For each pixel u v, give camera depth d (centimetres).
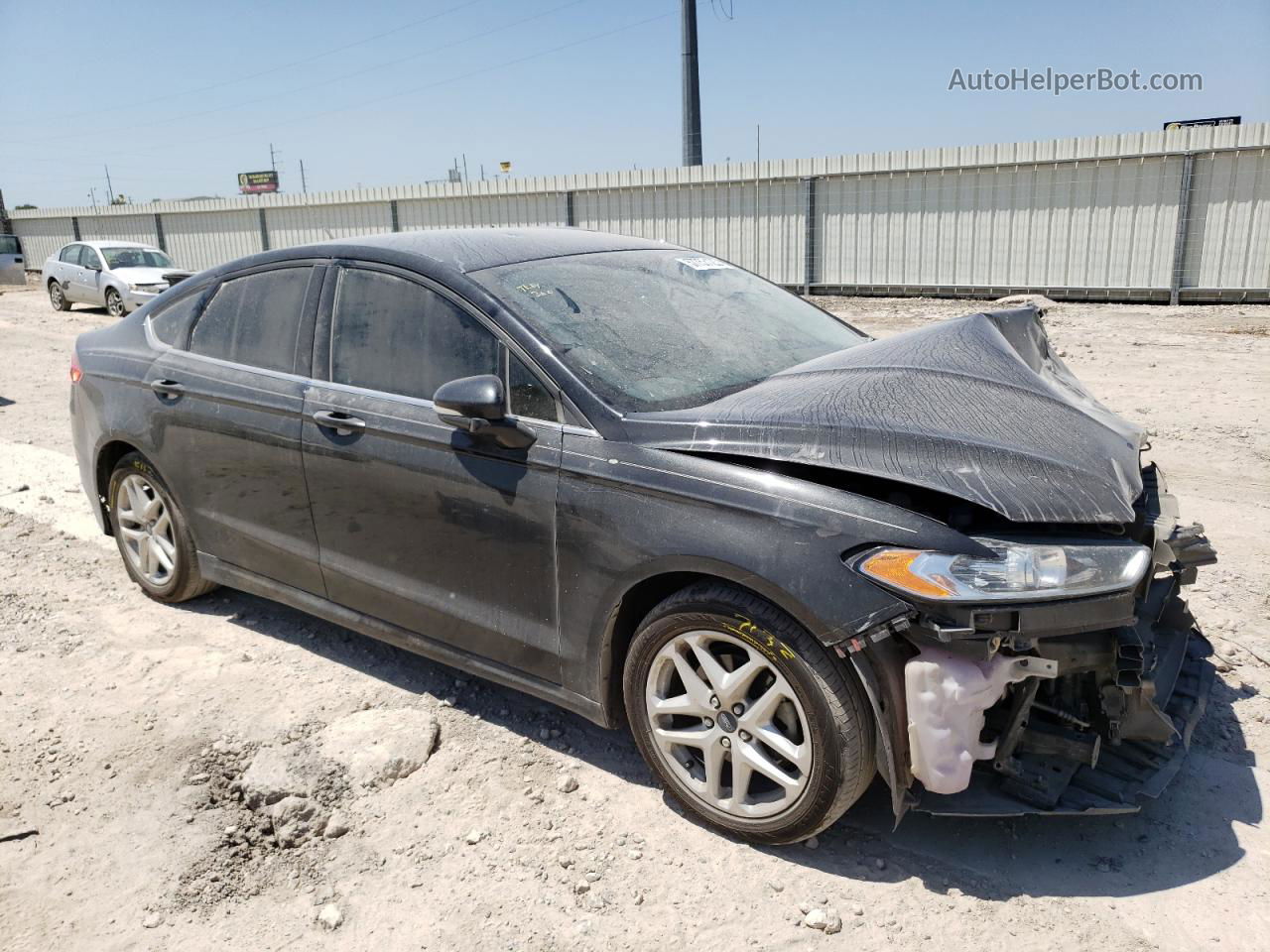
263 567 394
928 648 242
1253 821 287
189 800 306
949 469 251
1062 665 240
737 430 273
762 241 2006
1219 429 741
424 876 272
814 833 266
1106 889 261
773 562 252
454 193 2428
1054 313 1555
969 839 282
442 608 332
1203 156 1542
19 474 688
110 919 258
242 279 402
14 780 317
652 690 288
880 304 1769
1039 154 1673
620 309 340
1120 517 246
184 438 404
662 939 247
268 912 260
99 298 1919
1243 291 1558
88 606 455
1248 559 472
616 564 281
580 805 302
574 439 292
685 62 3167
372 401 342
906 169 1805
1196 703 305
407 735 333
